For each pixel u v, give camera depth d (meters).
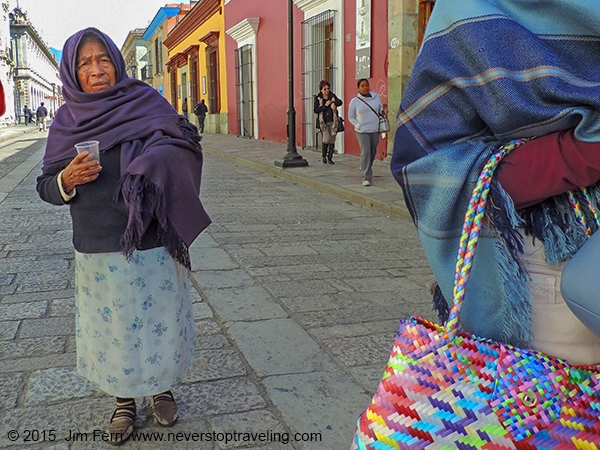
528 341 1.35
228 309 4.11
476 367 1.25
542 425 1.22
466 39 1.35
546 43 1.31
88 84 2.42
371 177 9.52
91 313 2.41
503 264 1.33
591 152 1.22
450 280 1.40
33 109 66.88
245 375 3.14
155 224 2.36
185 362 2.56
